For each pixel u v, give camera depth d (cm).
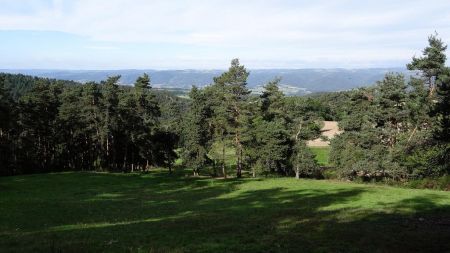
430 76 6462
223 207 4094
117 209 4009
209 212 3697
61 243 2255
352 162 6744
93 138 8838
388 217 3109
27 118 8912
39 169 9400
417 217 3117
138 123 8775
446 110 3981
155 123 8994
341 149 7150
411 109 6419
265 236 2347
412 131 6625
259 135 7419
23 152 9062
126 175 7806
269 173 8150
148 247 2108
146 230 2655
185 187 6166
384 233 2422
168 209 4006
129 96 8600
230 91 7456
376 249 2033
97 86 8994
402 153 6384
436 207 3725
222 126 7525
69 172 8188
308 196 4850
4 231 2784
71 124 9150
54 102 9419
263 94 8719
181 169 9600
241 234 2431
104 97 8594
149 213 3725
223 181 6856
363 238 2277
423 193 4969
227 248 2061
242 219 3095
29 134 8981
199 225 2831
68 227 2936
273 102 8019
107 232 2611
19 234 2627
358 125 7050
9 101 8350
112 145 9375
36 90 9050
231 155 9206
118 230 2689
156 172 8769
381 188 5622
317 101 14538
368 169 6481
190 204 4400
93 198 4950
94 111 8762
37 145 9419
